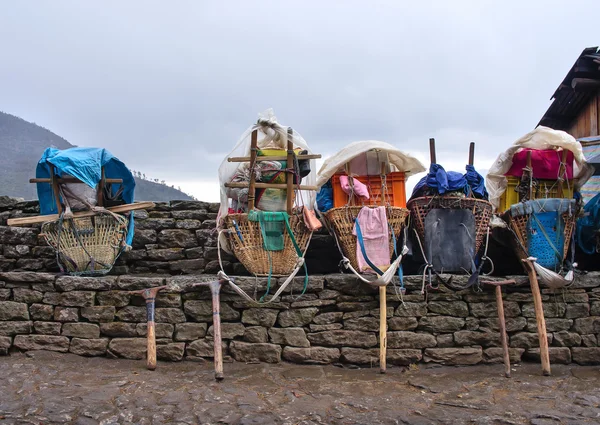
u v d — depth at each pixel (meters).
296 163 4.71
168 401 3.81
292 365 4.72
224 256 5.69
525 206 4.89
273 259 4.77
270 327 4.80
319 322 4.80
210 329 4.77
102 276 5.02
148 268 5.76
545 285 4.93
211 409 3.69
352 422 3.54
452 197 4.91
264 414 3.62
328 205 5.19
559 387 4.22
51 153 4.87
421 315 4.84
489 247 5.68
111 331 4.82
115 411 3.63
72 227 4.94
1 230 5.68
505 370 4.52
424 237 4.98
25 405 3.68
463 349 4.79
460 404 3.84
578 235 5.31
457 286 4.83
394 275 4.89
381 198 4.98
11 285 4.96
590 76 8.45
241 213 4.73
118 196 5.36
